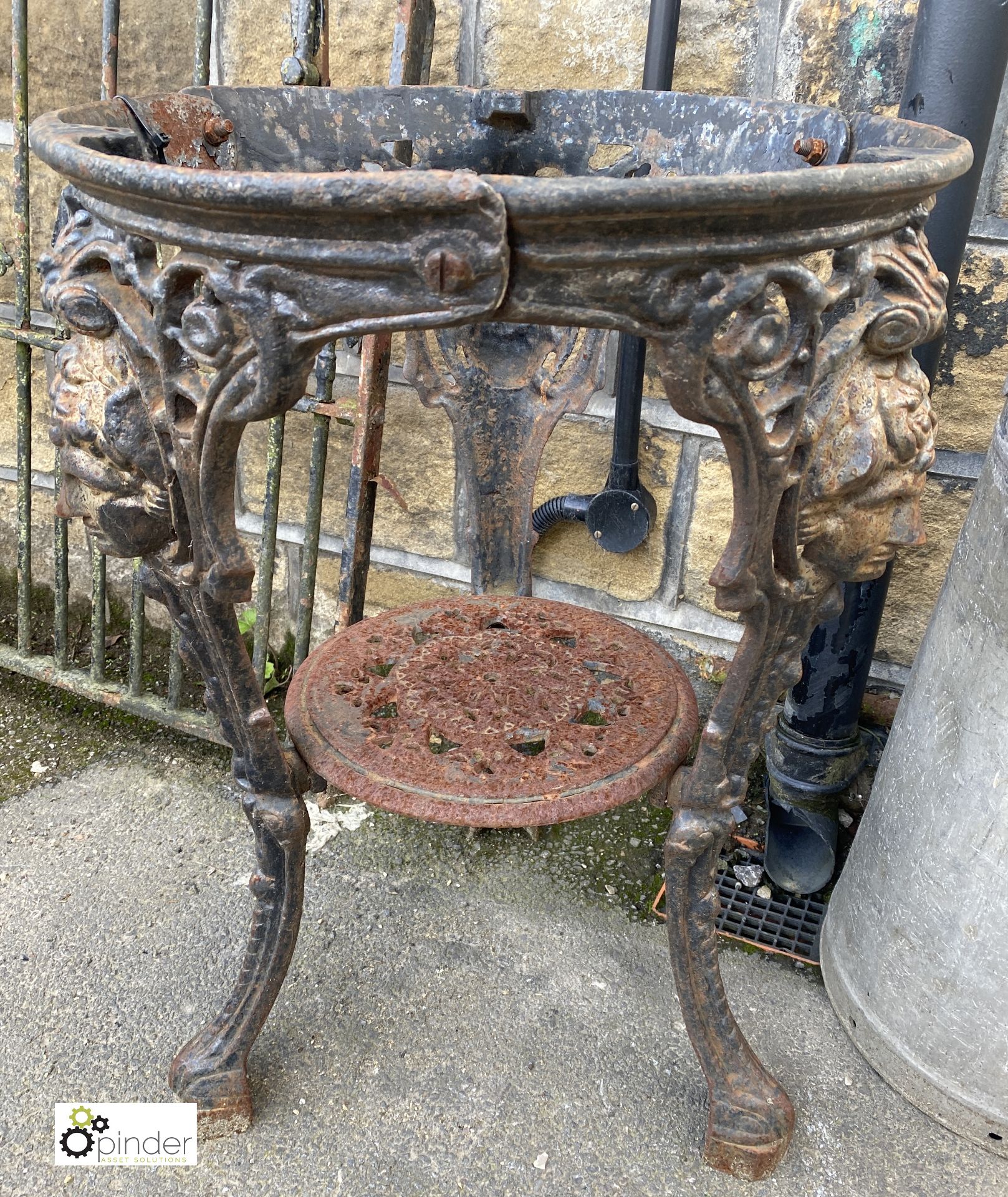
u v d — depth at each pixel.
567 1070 1.15
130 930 1.33
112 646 1.94
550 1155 1.06
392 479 1.65
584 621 1.27
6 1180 1.02
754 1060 1.04
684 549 1.53
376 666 1.21
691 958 0.97
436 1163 1.05
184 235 0.63
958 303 1.24
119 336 0.72
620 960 1.31
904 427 0.73
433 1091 1.13
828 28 1.19
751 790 1.59
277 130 1.13
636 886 1.44
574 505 1.50
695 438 1.44
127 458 0.75
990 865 0.96
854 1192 1.03
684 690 1.10
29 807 1.56
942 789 1.01
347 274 0.59
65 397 0.77
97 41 1.53
